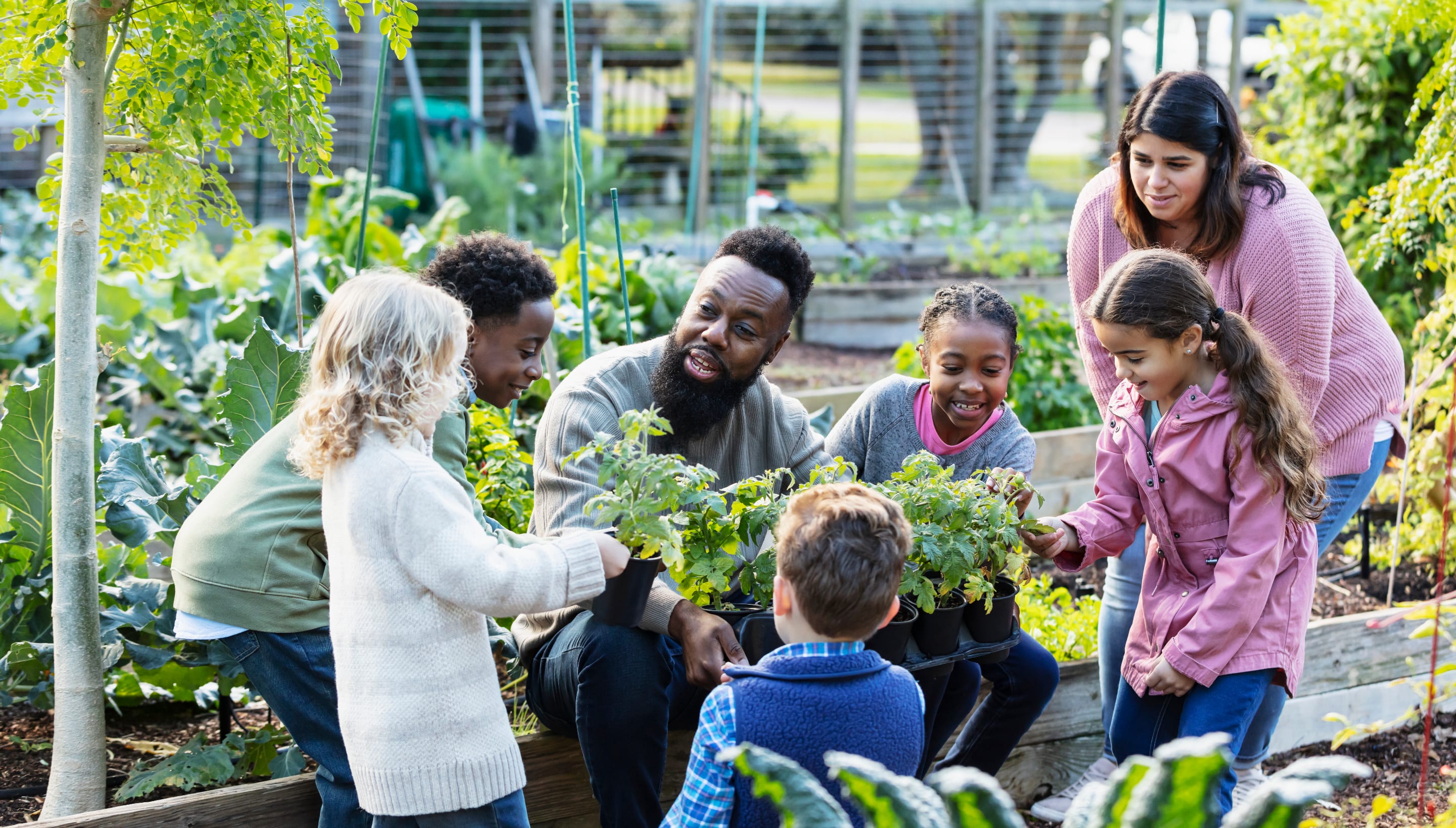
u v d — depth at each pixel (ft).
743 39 44.93
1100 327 8.92
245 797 8.75
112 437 10.65
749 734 6.64
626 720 8.29
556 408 9.10
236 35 9.04
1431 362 13.82
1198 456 9.00
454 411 8.33
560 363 16.53
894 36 45.98
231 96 9.52
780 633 7.12
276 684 8.32
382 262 20.39
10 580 10.25
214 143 10.36
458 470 8.39
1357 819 10.69
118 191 10.53
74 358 8.89
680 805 6.82
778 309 8.99
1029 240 37.88
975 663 9.36
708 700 6.87
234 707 11.50
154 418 16.87
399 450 7.14
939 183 46.11
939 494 8.50
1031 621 12.41
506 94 41.29
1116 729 9.68
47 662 10.23
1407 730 12.62
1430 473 14.10
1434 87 12.34
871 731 6.70
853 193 42.22
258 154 30.73
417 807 7.14
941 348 9.66
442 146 35.35
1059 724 11.35
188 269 22.27
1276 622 8.99
